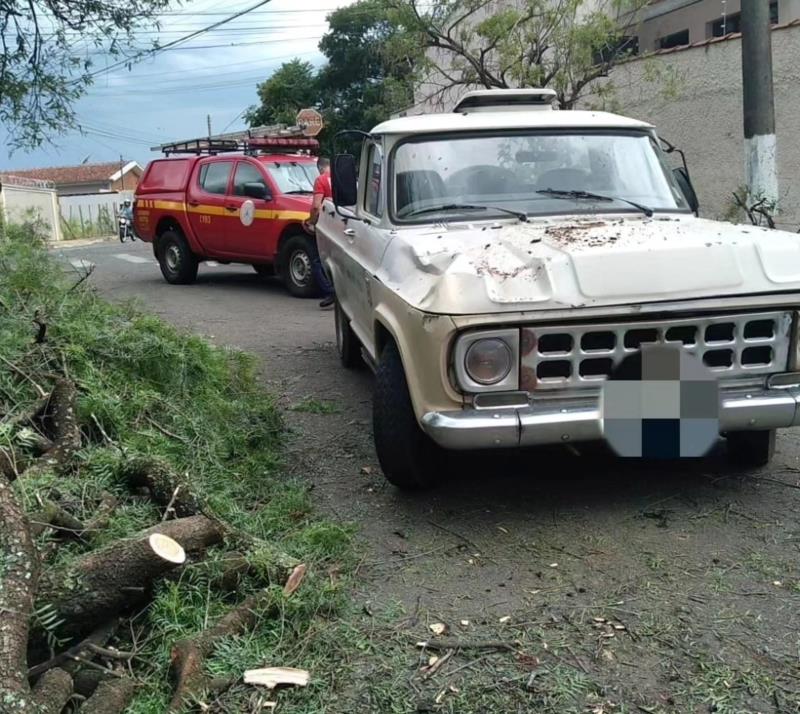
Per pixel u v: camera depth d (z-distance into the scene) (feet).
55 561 11.20
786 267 13.12
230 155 41.57
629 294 12.53
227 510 13.78
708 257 12.97
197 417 17.38
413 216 16.66
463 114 18.99
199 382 19.33
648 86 40.01
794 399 13.19
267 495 15.39
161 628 10.52
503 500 15.14
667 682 9.98
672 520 14.16
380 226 17.28
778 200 33.35
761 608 11.48
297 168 40.98
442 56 52.01
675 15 55.47
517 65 40.24
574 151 17.72
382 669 10.30
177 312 35.27
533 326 12.53
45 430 15.23
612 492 15.33
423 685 10.00
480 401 12.66
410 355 13.23
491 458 17.01
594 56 44.50
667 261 12.85
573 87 41.24
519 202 16.74
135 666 10.12
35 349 17.06
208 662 10.08
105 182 193.06
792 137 34.12
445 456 15.52
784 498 14.89
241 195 40.11
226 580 11.45
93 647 10.06
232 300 38.34
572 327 12.57
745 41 29.32
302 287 37.93
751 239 13.50
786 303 12.91
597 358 12.78
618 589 12.05
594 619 11.31
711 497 14.99
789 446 17.48
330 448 18.15
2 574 9.50
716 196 37.55
